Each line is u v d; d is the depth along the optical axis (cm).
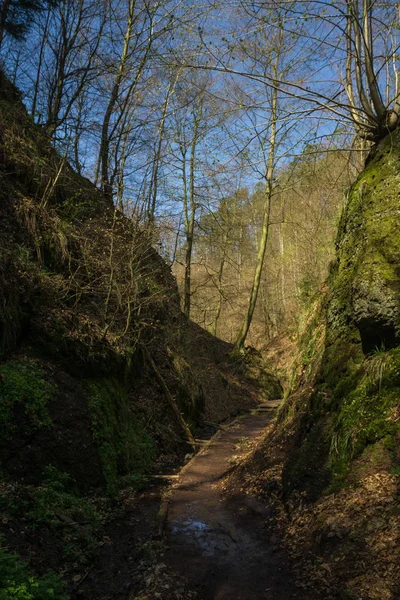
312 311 962
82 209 1020
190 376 1333
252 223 2225
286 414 795
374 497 432
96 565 486
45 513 520
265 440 827
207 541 535
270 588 412
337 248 766
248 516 589
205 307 2381
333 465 520
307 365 812
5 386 608
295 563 439
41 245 842
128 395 950
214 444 1092
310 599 379
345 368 614
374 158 671
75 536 516
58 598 373
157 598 406
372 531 401
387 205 602
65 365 740
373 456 476
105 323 869
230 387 1788
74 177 1145
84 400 722
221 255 2255
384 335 552
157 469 858
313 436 599
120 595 428
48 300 791
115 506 650
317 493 511
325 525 448
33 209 857
